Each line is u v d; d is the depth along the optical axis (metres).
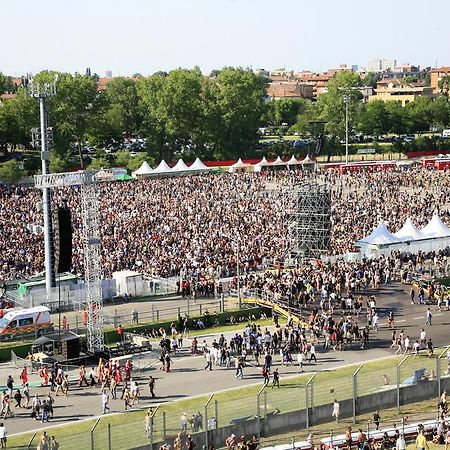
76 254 94.94
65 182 71.69
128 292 86.56
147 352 68.75
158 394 59.97
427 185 160.00
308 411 53.69
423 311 81.44
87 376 64.69
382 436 50.56
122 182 160.88
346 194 148.75
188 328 78.25
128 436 48.97
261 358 68.25
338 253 99.38
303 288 84.19
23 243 102.88
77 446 47.75
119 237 105.00
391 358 66.88
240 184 157.75
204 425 50.72
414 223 118.62
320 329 72.88
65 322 75.75
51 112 197.38
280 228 111.62
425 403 57.94
